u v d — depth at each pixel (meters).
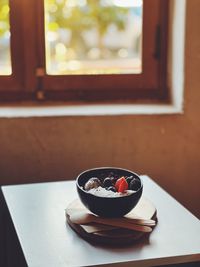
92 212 0.96
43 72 1.47
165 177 1.48
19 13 1.42
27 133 1.38
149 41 1.51
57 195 1.11
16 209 1.03
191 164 1.49
